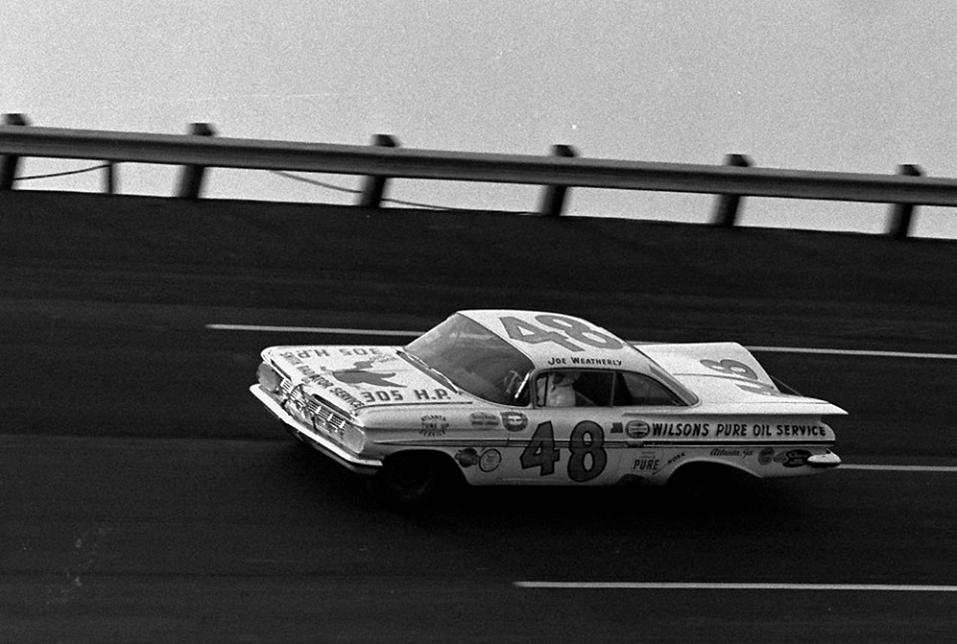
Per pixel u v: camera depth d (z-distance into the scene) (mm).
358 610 11914
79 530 12523
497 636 11883
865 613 13445
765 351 20078
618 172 24422
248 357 17156
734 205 25516
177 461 14219
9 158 21953
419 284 20625
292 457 14680
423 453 13531
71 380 15758
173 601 11594
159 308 18234
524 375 13992
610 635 12203
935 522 15758
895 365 20359
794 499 15867
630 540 14086
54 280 18641
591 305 20781
